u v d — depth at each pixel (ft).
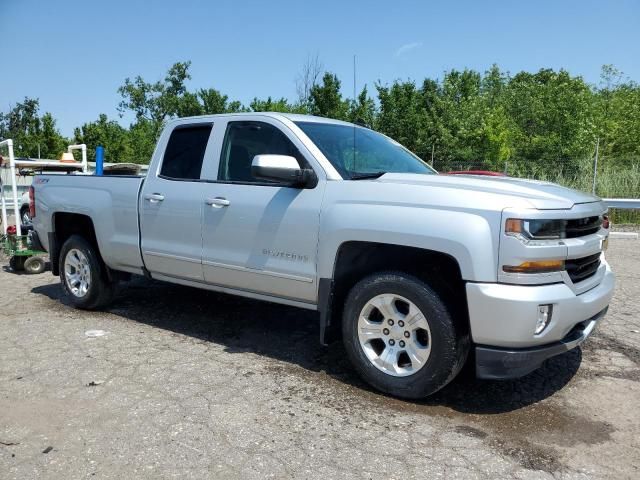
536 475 9.32
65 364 14.15
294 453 9.93
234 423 11.03
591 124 76.07
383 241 11.78
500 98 102.53
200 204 15.31
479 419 11.38
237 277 14.78
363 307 12.44
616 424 11.21
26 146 123.54
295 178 13.02
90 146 114.01
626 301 21.17
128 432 10.63
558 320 10.78
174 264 16.25
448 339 11.32
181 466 9.48
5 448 10.05
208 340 16.30
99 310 19.45
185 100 123.13
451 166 62.69
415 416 11.48
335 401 12.15
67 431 10.67
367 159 14.64
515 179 13.17
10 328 17.31
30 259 26.32
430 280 11.57
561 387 13.03
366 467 9.50
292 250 13.48
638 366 14.43
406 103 71.61
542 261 10.62
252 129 15.05
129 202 17.21
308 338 16.58
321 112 72.59
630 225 45.06
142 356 14.80
